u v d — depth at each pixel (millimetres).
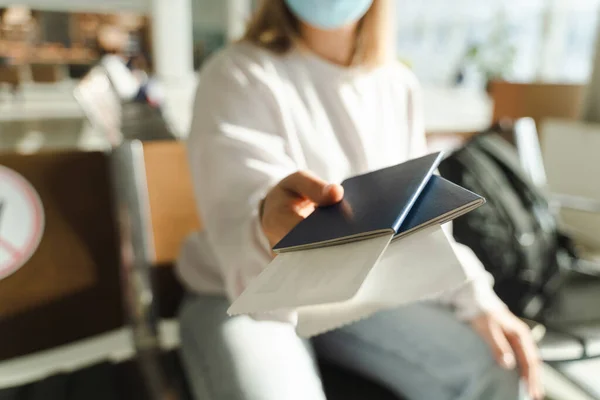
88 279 873
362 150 873
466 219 1035
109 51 4293
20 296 823
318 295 383
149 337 912
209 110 787
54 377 788
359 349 882
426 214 432
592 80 1793
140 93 2723
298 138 826
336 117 877
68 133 3453
